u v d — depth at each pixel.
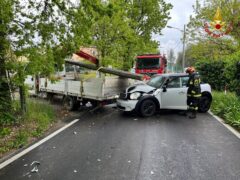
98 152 6.51
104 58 17.36
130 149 6.73
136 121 10.16
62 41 10.30
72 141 7.47
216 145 7.07
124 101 10.94
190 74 10.99
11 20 8.66
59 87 13.52
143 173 5.25
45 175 5.18
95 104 11.78
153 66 24.86
